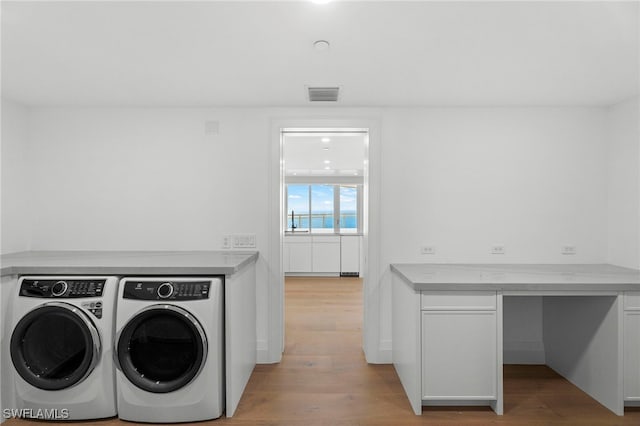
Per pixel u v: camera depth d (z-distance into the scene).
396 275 2.69
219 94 2.58
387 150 2.86
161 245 2.88
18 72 2.17
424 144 2.86
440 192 2.86
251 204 2.88
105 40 1.78
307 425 2.02
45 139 2.87
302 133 3.01
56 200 2.88
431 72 2.18
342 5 1.48
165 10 1.52
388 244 2.87
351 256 6.76
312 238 6.77
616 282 2.11
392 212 2.86
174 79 2.29
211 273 2.08
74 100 2.70
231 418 2.08
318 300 4.87
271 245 2.87
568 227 2.84
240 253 2.81
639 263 2.55
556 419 2.07
